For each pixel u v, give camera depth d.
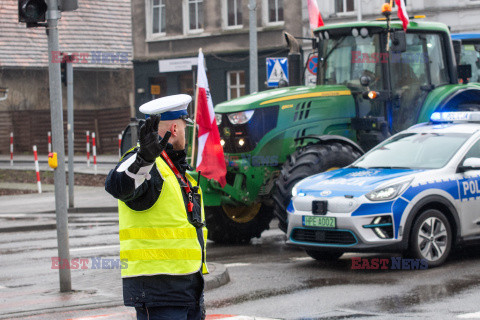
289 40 16.25
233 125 14.14
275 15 34.47
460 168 11.53
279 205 13.21
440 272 10.74
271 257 12.88
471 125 12.48
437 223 11.19
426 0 30.88
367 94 14.60
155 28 38.28
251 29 23.38
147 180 5.09
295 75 16.12
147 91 38.59
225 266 11.14
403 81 15.07
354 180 11.39
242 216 14.77
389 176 11.27
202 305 5.57
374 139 14.66
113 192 5.02
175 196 5.25
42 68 43.19
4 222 19.05
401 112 15.01
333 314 8.45
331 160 13.42
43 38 43.66
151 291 5.19
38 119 43.78
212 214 14.52
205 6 36.53
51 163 10.02
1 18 43.12
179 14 37.31
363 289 9.76
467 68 16.28
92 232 16.88
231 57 35.84
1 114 43.81
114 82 43.81
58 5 10.06
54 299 9.65
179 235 5.21
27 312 8.97
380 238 10.80
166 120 5.37
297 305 8.98
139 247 5.19
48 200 23.66
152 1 38.28
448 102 15.34
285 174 13.25
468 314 8.23
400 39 14.35
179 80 37.91
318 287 10.02
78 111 42.72
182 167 5.51
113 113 42.16
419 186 11.02
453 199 11.33
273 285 10.28
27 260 13.29
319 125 14.49
